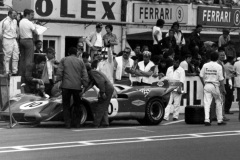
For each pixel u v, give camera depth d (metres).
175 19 31.31
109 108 19.42
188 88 24.52
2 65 23.05
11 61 22.70
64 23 27.59
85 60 20.98
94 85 19.45
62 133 17.39
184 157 14.09
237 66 24.56
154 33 26.52
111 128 18.84
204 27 32.75
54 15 27.20
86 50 27.56
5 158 13.48
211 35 32.91
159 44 25.64
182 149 15.13
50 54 20.64
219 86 20.38
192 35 27.44
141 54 23.66
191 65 24.81
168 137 17.03
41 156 13.77
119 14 29.38
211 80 20.22
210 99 20.25
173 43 25.78
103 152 14.43
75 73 18.38
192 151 14.89
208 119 20.16
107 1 28.88
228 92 24.84
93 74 18.83
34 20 26.50
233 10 34.06
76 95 18.50
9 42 22.50
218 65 20.20
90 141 15.97
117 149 14.88
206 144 15.95
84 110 19.09
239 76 24.58
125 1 29.53
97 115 19.03
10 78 21.03
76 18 27.91
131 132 17.92
